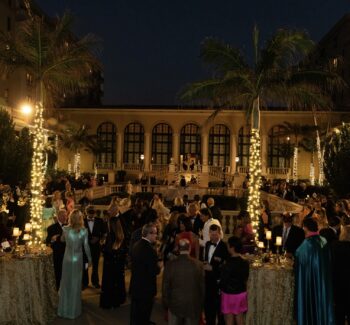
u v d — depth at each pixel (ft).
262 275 23.30
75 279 26.71
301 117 165.27
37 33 39.93
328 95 38.47
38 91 40.68
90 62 42.32
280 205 68.64
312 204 40.04
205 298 24.32
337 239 25.16
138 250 22.94
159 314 27.78
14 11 142.10
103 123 179.73
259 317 23.21
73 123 141.90
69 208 40.63
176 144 177.17
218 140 177.78
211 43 37.32
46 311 25.62
